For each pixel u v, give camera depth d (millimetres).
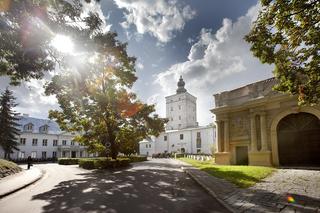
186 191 9602
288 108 19141
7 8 7684
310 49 8812
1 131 39594
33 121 54906
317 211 6078
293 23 8156
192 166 22422
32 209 7082
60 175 17078
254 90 22016
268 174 13312
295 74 9539
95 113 22188
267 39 8867
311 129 18406
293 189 8898
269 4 8211
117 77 21875
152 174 16156
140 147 76625
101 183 12117
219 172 14938
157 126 24703
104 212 6531
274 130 19938
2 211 6984
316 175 12117
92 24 10109
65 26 9367
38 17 8336
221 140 24797
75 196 8867
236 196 8141
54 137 54594
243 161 22781
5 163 17938
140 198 8305
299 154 18797
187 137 63875
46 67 10469
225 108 24047
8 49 8828
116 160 22953
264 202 7176
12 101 41719
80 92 19016
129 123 24812
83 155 58938
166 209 6797
